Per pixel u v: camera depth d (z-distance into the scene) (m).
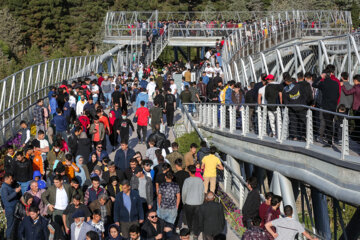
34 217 22.17
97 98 50.09
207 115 46.16
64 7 191.50
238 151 36.16
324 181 24.62
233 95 38.84
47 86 57.47
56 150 28.95
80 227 21.19
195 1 181.38
